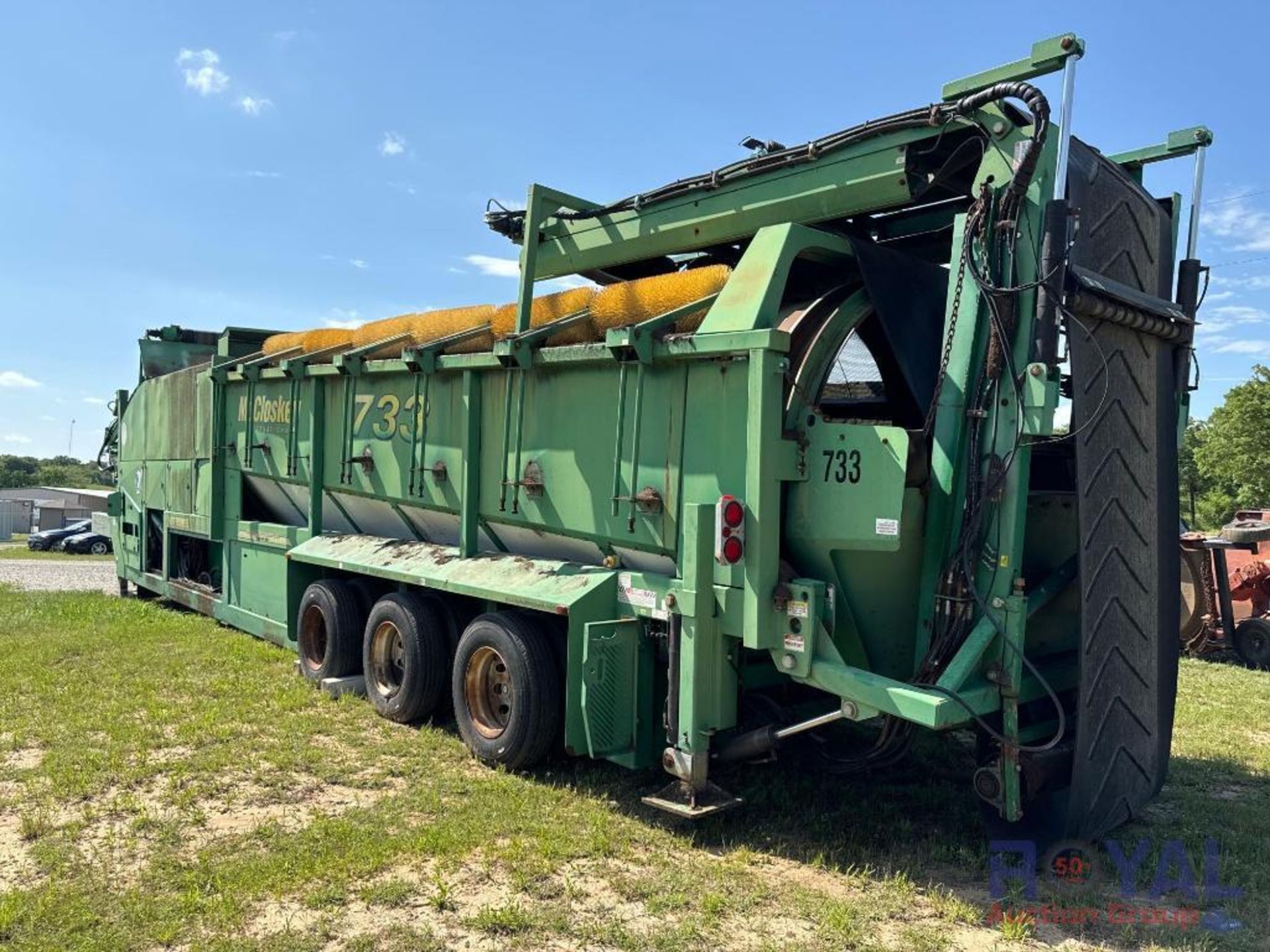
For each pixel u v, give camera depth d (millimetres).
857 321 5047
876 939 3752
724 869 4363
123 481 13344
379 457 7520
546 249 6805
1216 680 9938
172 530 11336
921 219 5914
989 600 4293
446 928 3729
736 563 4668
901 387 5480
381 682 7062
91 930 3625
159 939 3566
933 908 4059
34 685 7383
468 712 6012
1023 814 4641
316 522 8438
